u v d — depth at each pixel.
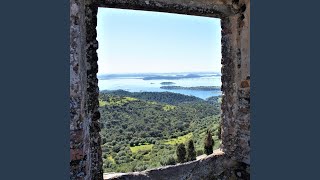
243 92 3.31
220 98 3.70
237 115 3.40
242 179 3.30
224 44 3.58
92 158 2.70
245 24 3.23
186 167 3.29
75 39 2.23
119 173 3.01
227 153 3.52
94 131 2.72
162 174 3.14
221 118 3.65
